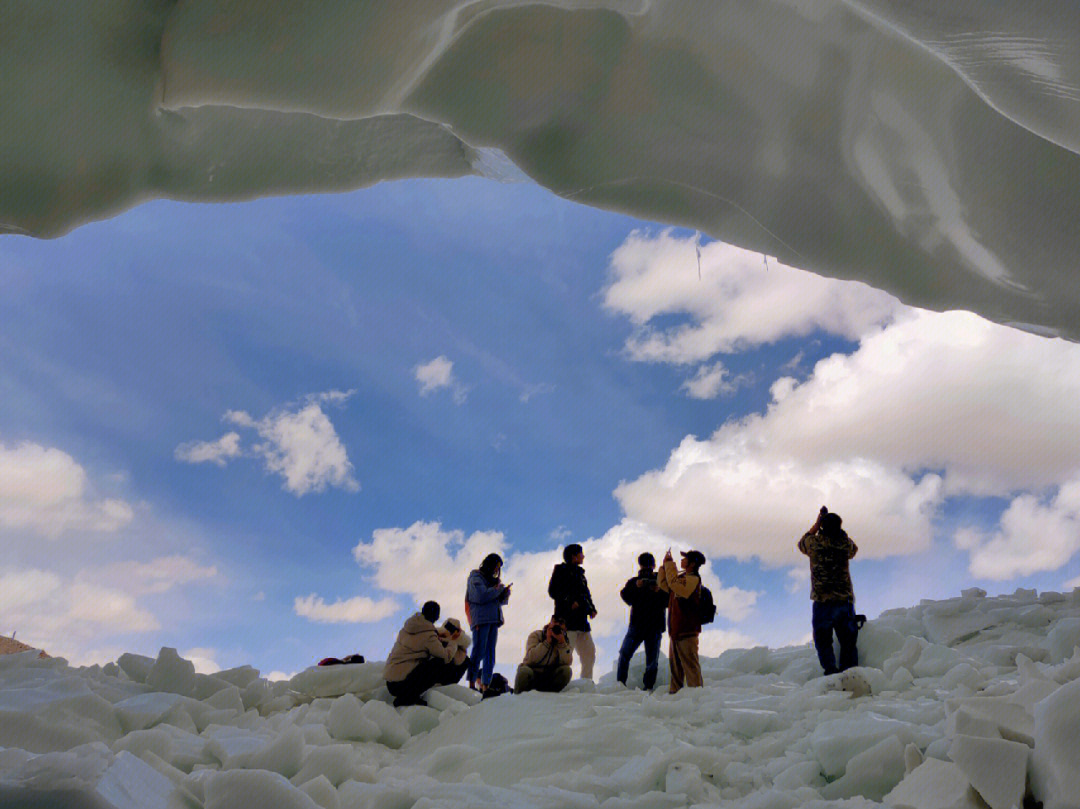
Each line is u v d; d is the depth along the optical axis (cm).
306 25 213
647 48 267
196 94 219
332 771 346
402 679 611
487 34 253
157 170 254
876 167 291
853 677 573
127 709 457
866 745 364
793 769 371
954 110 280
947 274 315
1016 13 184
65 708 429
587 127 271
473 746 482
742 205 292
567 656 684
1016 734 282
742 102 278
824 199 294
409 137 290
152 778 239
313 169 281
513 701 559
